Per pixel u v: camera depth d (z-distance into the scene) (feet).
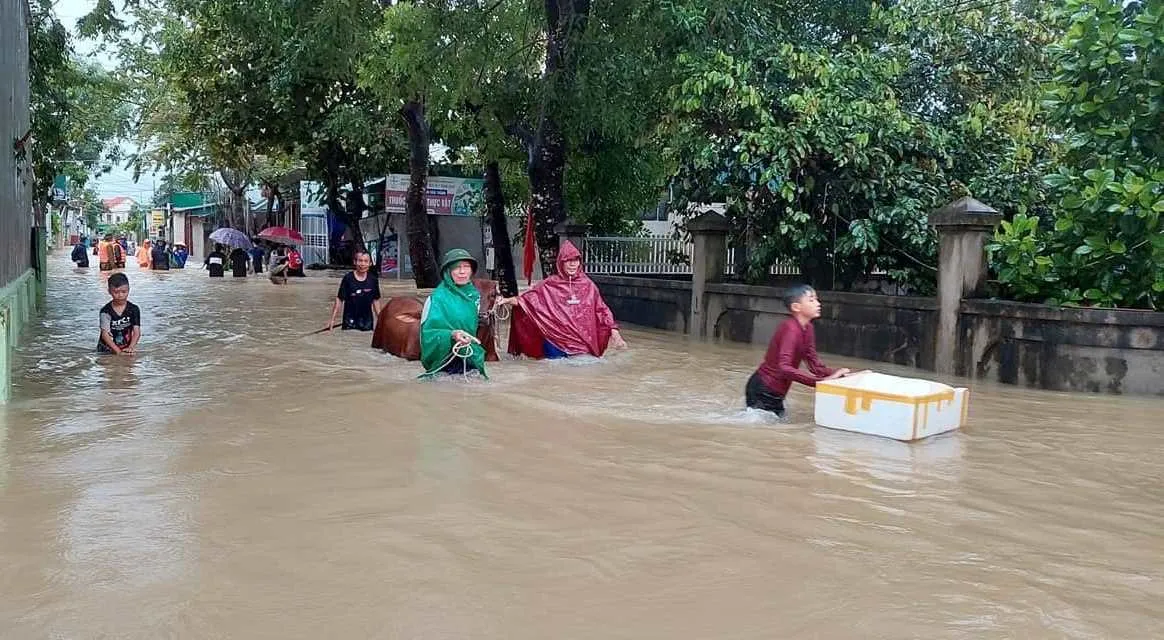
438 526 14.21
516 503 15.51
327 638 10.27
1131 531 14.69
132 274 108.99
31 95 71.15
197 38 83.82
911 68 45.75
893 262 43.50
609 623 10.77
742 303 43.24
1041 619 11.03
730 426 22.43
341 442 19.94
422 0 48.16
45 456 18.48
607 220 62.39
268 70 82.02
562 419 22.91
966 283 33.19
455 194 100.53
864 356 37.42
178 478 16.85
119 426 21.48
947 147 42.73
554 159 54.19
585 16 46.78
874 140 40.45
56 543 13.26
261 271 118.21
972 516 15.30
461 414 23.30
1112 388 29.12
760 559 13.00
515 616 10.91
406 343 33.76
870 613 11.16
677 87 42.65
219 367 31.45
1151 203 29.04
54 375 29.50
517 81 53.47
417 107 73.26
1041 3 46.44
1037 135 42.91
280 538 13.56
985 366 32.32
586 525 14.39
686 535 13.98
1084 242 31.09
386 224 107.65
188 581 11.85
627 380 30.07
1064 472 18.51
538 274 88.94
